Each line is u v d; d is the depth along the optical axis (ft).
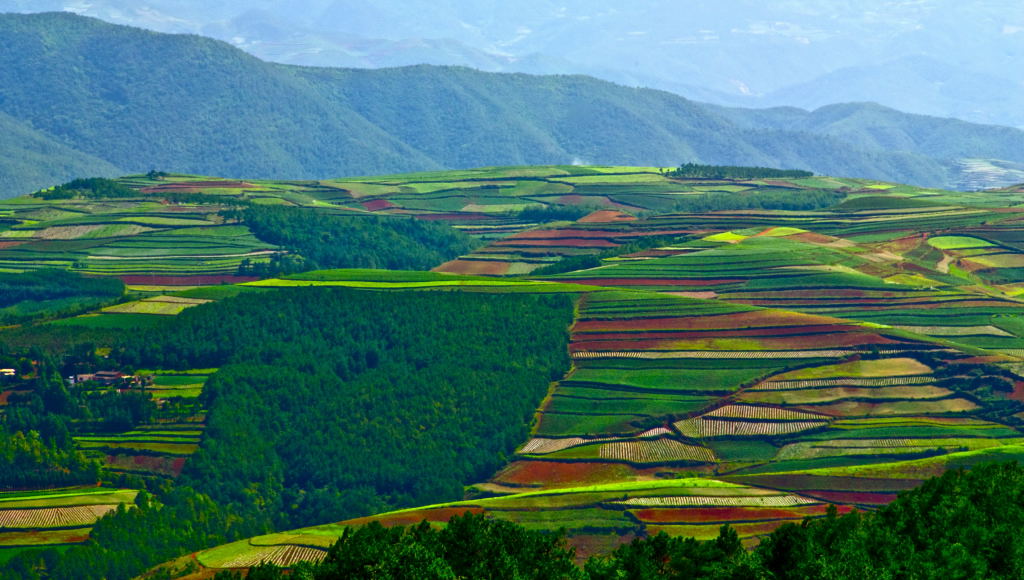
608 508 574.15
